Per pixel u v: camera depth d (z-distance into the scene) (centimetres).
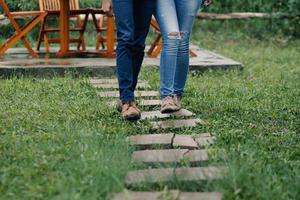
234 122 498
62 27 809
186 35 504
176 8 500
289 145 430
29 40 1077
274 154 401
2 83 657
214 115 524
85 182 319
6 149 395
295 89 667
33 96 585
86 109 525
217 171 338
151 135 443
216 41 1188
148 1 471
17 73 707
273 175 344
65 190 307
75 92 608
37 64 738
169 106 493
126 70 474
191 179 334
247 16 1239
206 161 374
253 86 680
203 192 319
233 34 1217
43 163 356
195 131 464
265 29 1241
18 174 342
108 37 817
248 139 431
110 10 495
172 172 347
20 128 451
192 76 750
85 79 685
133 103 484
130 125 475
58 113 509
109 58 814
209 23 1250
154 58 832
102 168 338
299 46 1150
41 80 678
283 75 777
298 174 352
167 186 329
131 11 462
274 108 559
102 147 388
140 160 374
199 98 596
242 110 549
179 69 518
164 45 489
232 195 308
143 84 662
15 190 319
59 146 395
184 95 613
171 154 391
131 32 464
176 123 484
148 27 481
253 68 842
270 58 973
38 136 426
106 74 731
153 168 365
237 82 709
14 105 540
